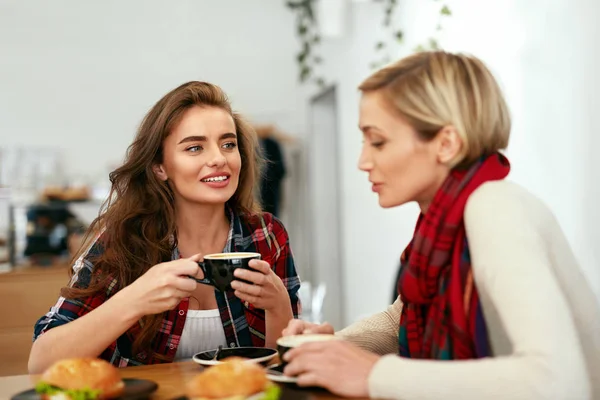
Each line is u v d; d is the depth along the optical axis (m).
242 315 1.54
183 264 1.20
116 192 1.61
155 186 1.58
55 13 5.78
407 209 3.63
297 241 6.05
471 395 0.83
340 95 4.89
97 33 5.86
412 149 1.01
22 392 0.95
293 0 6.17
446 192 1.00
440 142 1.00
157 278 1.20
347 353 0.92
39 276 1.82
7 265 4.85
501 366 0.83
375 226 4.18
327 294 5.71
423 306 1.08
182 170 1.51
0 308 1.78
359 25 4.39
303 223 6.06
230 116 1.57
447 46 3.31
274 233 1.69
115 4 5.89
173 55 6.00
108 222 1.57
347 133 4.71
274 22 6.14
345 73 4.75
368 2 4.22
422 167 1.01
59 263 4.94
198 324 1.52
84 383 0.89
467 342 0.97
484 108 1.00
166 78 5.99
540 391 0.80
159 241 1.56
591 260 2.21
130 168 1.57
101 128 5.86
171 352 1.50
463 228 0.99
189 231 1.61
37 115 5.74
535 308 0.84
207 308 1.54
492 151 1.03
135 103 5.93
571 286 1.00
